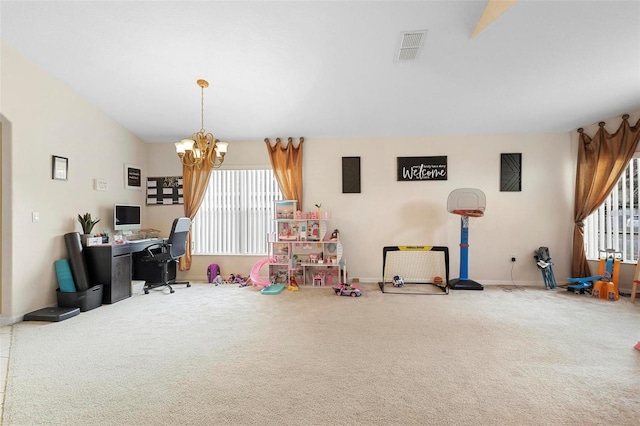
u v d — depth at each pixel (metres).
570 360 2.44
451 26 2.85
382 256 5.20
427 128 4.91
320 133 5.12
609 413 1.80
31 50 3.35
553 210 4.94
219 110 4.49
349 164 5.24
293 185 5.21
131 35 3.10
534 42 2.99
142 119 4.77
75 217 4.10
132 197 5.19
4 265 3.31
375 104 4.27
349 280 5.22
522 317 3.45
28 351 2.63
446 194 5.11
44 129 3.68
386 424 1.71
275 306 3.92
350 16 2.77
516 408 1.84
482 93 3.94
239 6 2.71
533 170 4.98
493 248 5.05
